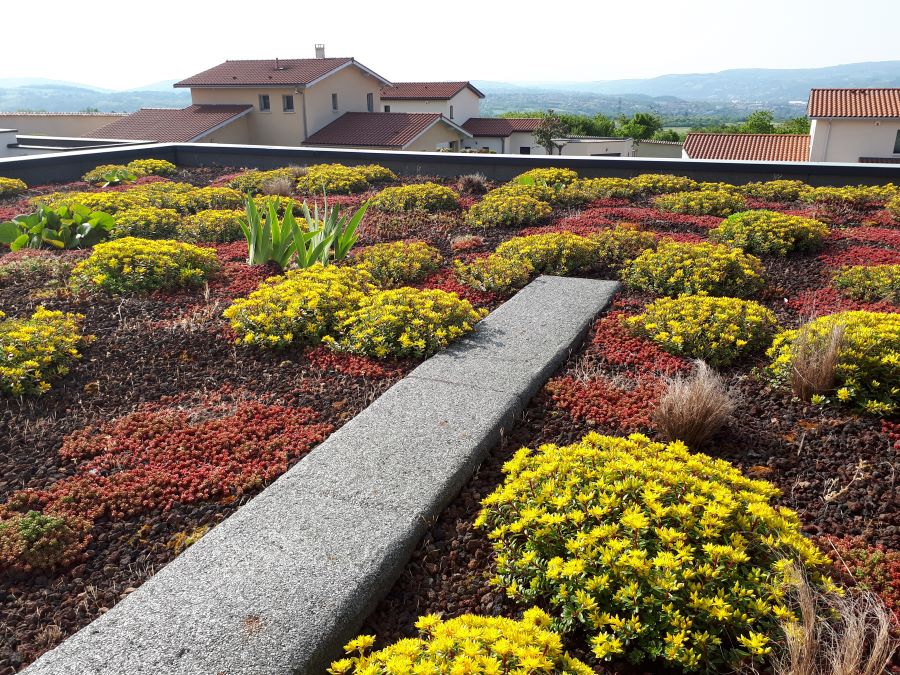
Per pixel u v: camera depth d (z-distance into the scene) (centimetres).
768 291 644
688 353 493
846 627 227
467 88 4553
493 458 372
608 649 221
